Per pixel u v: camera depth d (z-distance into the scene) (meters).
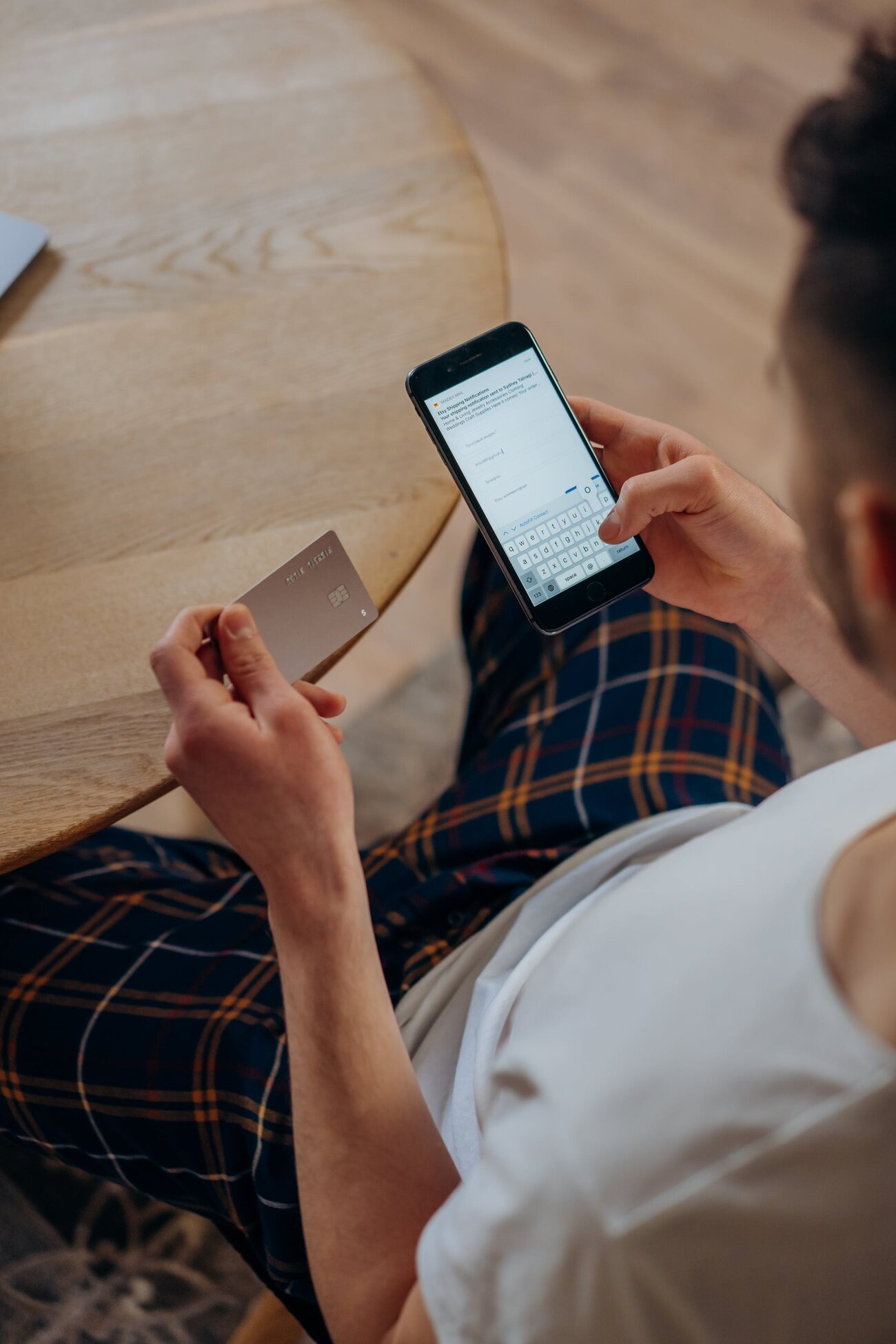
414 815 1.40
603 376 1.81
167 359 0.82
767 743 0.86
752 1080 0.37
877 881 0.38
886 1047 0.35
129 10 0.99
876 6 2.24
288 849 0.54
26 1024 0.74
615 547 0.72
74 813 0.66
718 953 0.41
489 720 0.94
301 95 0.96
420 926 0.76
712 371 1.84
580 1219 0.37
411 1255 0.52
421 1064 0.68
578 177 2.02
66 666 0.70
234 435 0.79
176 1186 0.74
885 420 0.30
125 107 0.93
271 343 0.83
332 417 0.80
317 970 0.54
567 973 0.46
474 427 0.71
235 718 0.54
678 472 0.63
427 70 2.13
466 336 0.85
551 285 1.90
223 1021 0.72
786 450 0.35
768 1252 0.37
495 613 0.95
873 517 0.32
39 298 0.84
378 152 0.93
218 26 0.99
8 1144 1.13
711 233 1.98
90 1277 1.08
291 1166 0.67
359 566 0.75
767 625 0.71
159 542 0.75
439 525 0.77
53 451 0.77
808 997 0.37
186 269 0.86
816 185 0.30
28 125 0.92
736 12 2.24
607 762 0.81
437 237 0.90
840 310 0.30
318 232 0.89
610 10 2.23
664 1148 0.37
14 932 0.78
